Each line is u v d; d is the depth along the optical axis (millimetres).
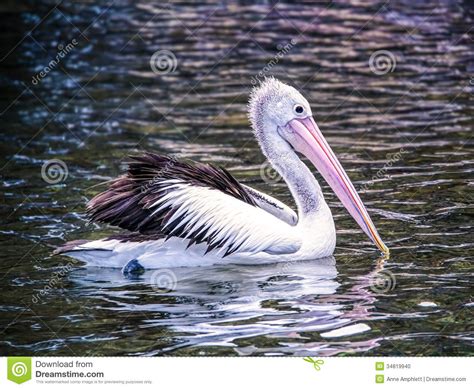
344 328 10820
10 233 14234
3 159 18203
